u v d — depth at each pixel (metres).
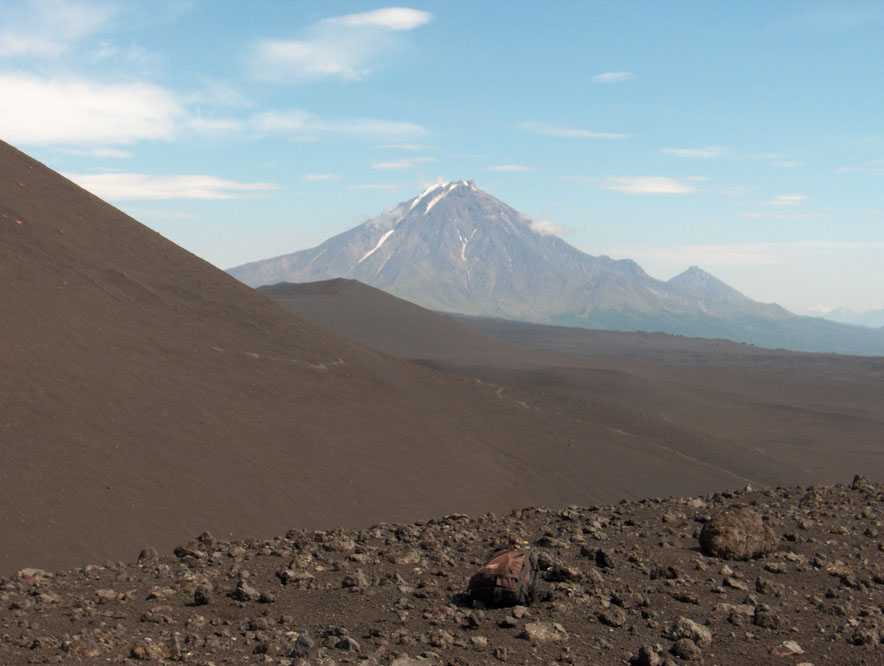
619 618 10.32
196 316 67.31
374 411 66.50
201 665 8.77
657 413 132.12
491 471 65.56
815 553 13.38
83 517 35.25
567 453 78.00
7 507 33.66
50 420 42.50
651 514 16.27
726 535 13.07
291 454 51.75
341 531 15.93
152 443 45.09
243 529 40.56
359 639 9.68
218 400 54.56
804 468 108.50
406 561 13.06
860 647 9.66
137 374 52.53
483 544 14.35
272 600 11.03
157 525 37.22
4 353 46.75
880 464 116.69
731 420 136.00
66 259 62.97
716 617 10.57
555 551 13.47
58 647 9.16
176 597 11.34
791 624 10.35
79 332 53.78
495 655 9.26
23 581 12.27
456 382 89.38
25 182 71.56
